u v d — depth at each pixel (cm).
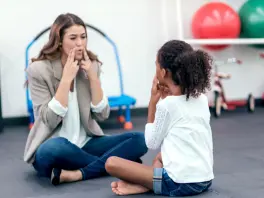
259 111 439
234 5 446
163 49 189
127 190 202
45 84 224
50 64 226
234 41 403
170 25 430
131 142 233
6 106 398
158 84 202
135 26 423
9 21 391
